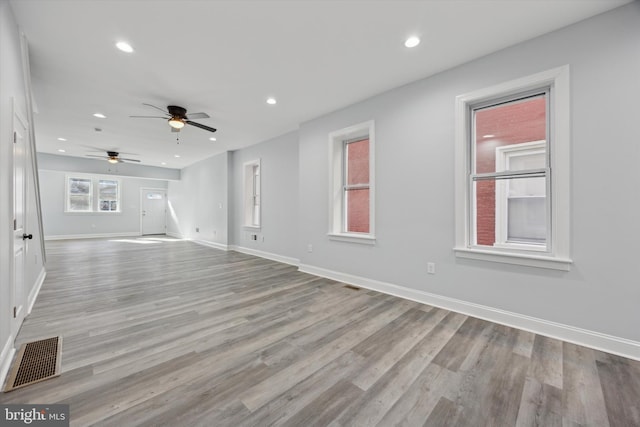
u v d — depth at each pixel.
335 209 4.11
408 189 3.14
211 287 3.59
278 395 1.51
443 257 2.86
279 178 5.49
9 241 1.91
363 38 2.34
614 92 1.98
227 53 2.56
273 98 3.56
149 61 2.69
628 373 1.73
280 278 4.09
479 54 2.56
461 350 2.01
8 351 1.80
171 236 10.09
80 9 1.97
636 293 1.92
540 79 2.27
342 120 3.92
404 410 1.41
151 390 1.54
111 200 9.73
